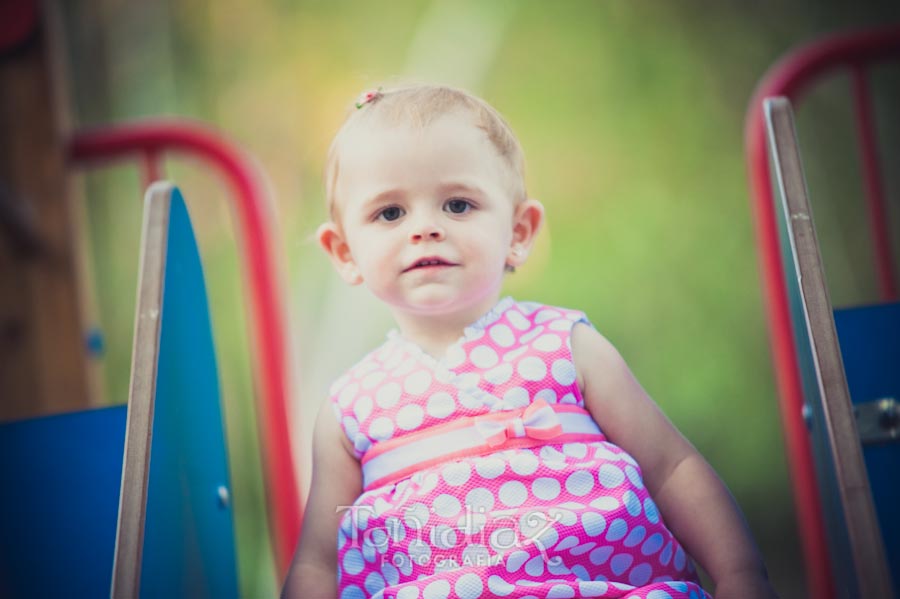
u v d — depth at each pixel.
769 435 6.23
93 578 2.23
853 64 3.76
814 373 1.82
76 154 3.82
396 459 1.94
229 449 6.35
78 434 2.28
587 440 1.94
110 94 6.77
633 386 2.01
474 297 1.99
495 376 1.96
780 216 2.02
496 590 1.78
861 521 1.61
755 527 6.03
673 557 1.90
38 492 2.25
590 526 1.83
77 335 3.64
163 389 1.95
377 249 1.99
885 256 3.69
